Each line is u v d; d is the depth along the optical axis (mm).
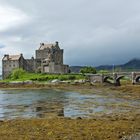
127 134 31453
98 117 46031
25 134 31656
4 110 58906
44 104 70688
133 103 69062
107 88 138000
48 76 188125
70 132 32438
